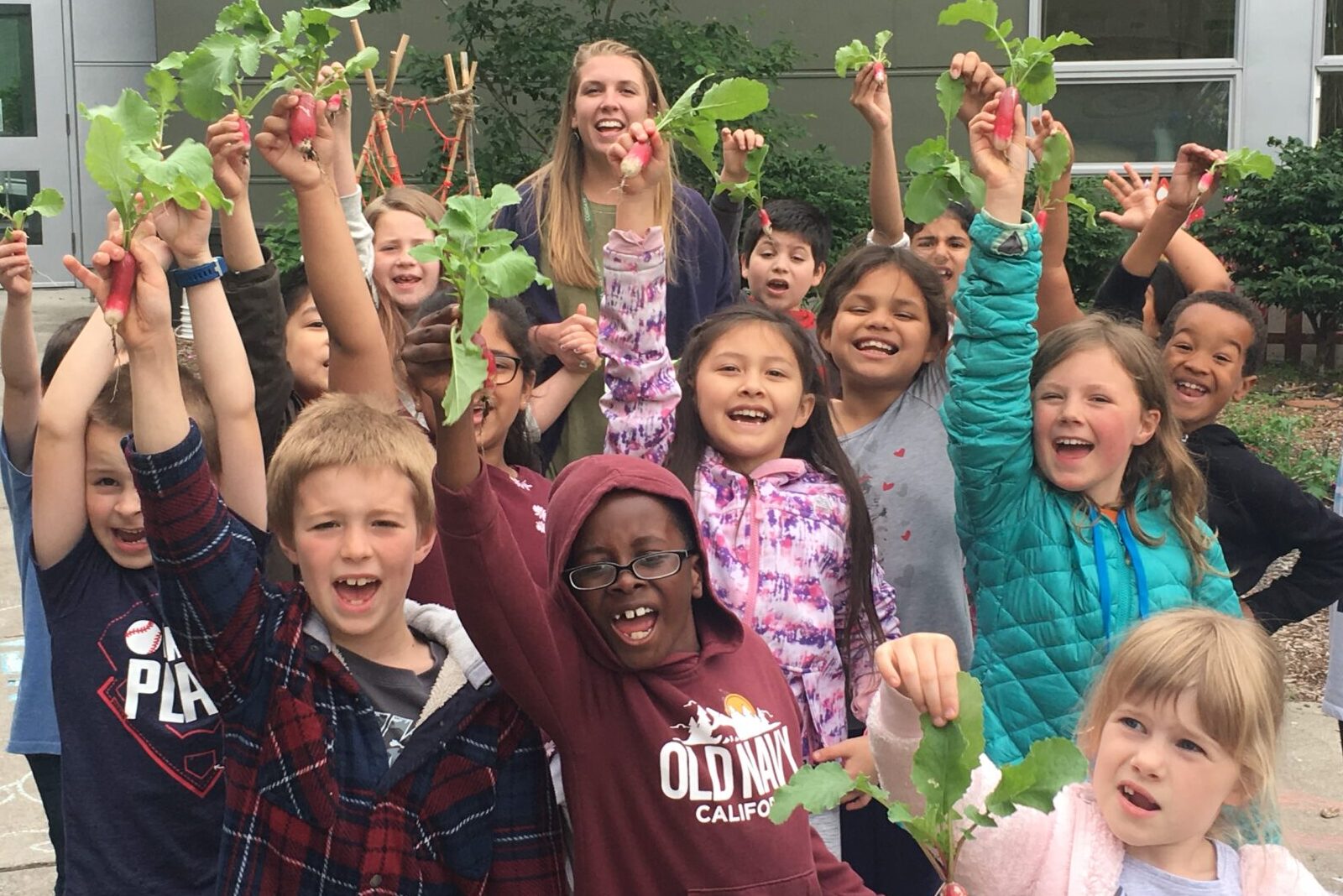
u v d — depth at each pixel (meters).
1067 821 2.11
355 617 2.16
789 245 4.89
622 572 2.04
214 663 2.11
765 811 2.11
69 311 12.85
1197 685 2.01
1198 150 3.87
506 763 2.14
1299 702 5.35
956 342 2.85
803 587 2.85
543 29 10.97
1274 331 12.27
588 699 2.10
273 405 3.00
